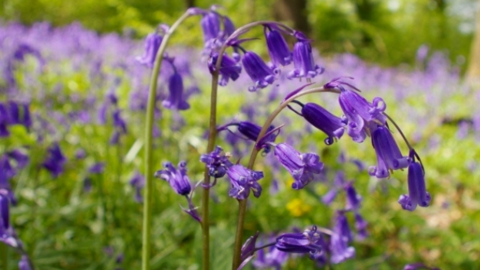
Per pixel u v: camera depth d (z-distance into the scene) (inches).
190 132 39.8
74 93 41.5
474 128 50.1
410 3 164.9
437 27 172.2
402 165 16.5
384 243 31.1
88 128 36.6
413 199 16.7
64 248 25.3
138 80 39.8
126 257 25.6
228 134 30.9
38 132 29.3
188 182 17.9
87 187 28.1
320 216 30.8
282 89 52.8
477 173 43.7
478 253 30.9
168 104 20.7
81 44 59.8
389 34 150.8
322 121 17.0
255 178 16.8
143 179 28.5
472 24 177.9
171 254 26.6
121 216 27.9
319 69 17.9
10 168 23.7
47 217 28.1
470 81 78.4
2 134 23.6
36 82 42.0
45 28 68.9
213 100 18.2
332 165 37.7
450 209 37.5
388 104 64.9
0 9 126.1
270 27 18.2
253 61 18.1
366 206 33.4
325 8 132.2
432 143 46.4
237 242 17.4
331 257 21.6
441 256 30.3
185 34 91.8
